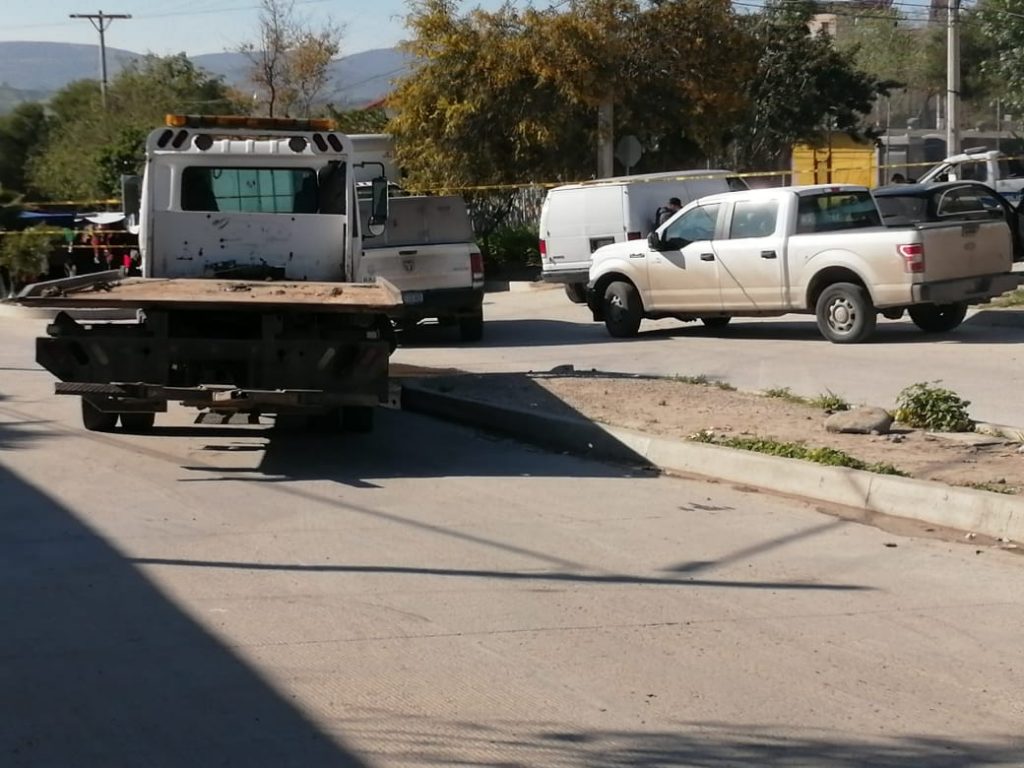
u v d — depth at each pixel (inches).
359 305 380.2
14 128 2691.9
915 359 609.6
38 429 477.4
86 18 2406.5
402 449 442.9
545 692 217.3
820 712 209.2
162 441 453.1
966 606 265.9
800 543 315.6
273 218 496.1
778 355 645.9
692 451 398.6
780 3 1587.1
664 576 287.7
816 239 671.8
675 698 215.0
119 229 1169.4
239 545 312.2
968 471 358.0
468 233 788.0
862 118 1902.1
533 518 341.4
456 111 1146.7
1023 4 1172.5
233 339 401.1
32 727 201.5
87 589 275.7
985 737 199.3
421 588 277.7
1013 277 680.4
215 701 212.5
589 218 893.8
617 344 732.0
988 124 2166.6
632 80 1165.7
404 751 192.5
